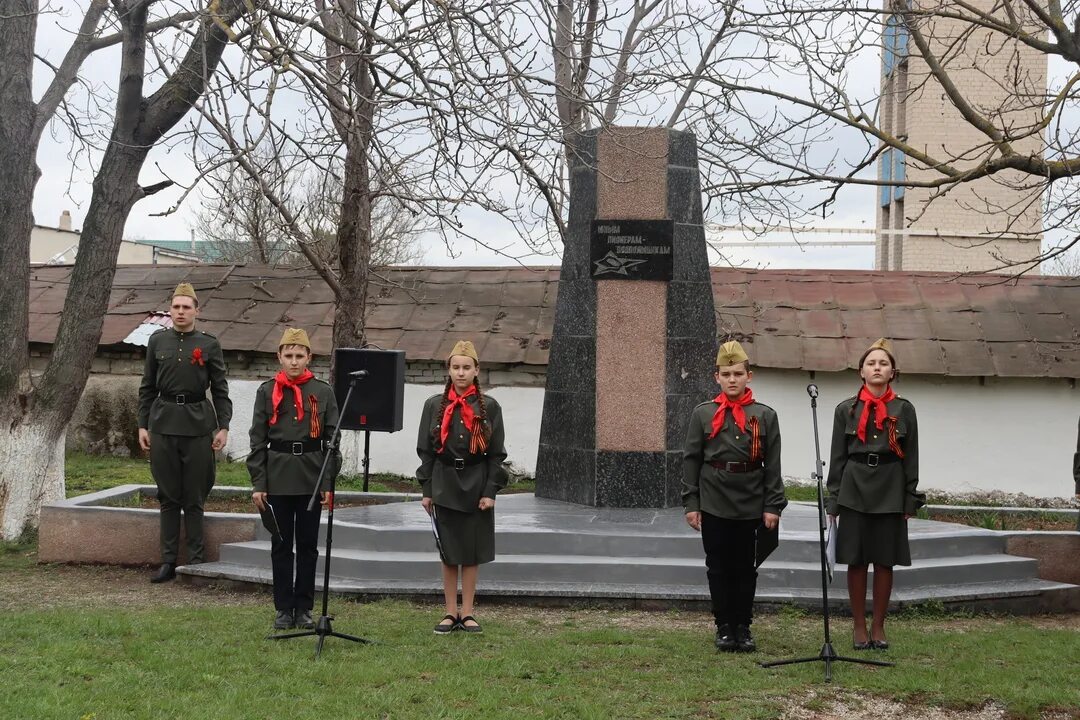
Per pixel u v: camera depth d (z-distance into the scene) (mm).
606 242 10570
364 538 8727
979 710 5559
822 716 5387
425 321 15648
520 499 10891
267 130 8234
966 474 14586
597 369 10508
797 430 14734
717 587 6574
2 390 10469
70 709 5004
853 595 6699
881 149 8750
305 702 5242
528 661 6137
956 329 14930
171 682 5539
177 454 8875
